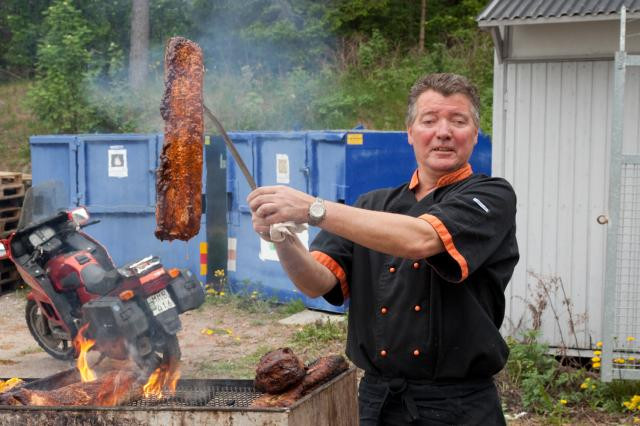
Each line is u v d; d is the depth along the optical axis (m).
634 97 6.45
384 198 2.99
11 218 10.90
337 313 8.60
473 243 2.55
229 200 9.49
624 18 5.45
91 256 6.45
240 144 9.27
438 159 2.78
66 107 16.08
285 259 2.79
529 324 6.83
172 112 2.59
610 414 5.74
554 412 5.74
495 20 6.33
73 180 10.03
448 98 2.77
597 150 6.59
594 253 6.64
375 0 19.72
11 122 17.72
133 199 9.84
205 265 9.52
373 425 2.85
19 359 7.39
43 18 21.91
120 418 2.84
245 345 7.63
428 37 19.75
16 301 10.16
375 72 18.11
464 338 2.72
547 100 6.67
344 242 2.98
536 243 6.77
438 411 2.75
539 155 6.72
